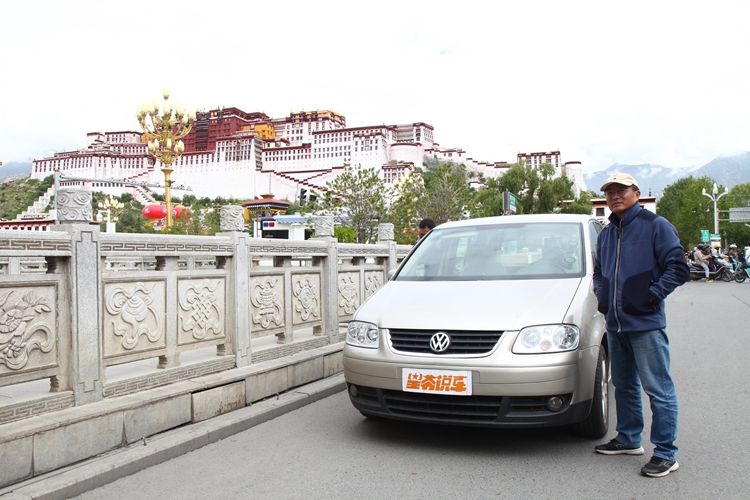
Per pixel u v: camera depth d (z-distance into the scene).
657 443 3.98
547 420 4.07
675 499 3.52
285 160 168.00
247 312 5.98
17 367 3.88
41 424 3.79
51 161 169.75
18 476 3.61
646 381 4.00
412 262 5.81
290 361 6.21
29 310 3.96
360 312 4.82
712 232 73.25
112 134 199.75
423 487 3.73
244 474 4.02
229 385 5.32
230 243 5.80
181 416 4.82
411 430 4.98
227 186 158.62
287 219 39.41
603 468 4.04
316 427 5.12
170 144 31.34
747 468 4.02
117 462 3.99
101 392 4.43
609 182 4.12
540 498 3.55
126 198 137.25
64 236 4.17
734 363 7.68
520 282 4.93
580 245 5.42
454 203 32.53
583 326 4.34
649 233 4.00
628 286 4.01
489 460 4.21
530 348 4.09
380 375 4.37
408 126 180.12
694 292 20.45
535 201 49.66
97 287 4.41
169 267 5.13
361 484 3.80
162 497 3.65
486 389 4.05
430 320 4.34
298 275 6.92
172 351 5.12
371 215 30.11
